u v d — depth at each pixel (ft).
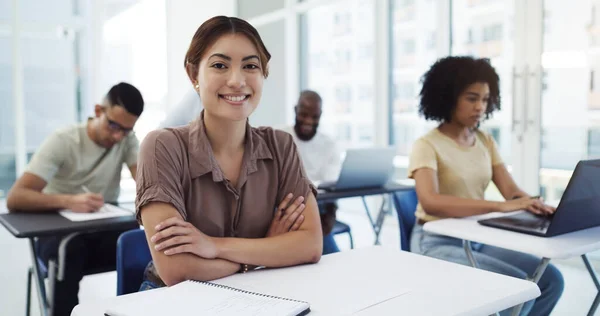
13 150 18.86
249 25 4.16
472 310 2.99
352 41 16.67
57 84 19.75
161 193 3.88
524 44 11.27
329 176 11.45
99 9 20.04
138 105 7.57
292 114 19.43
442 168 6.77
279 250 3.92
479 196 7.01
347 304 3.07
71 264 6.77
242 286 3.50
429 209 6.33
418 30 14.25
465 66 6.83
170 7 21.76
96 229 6.07
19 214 6.68
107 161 7.97
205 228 4.20
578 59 10.47
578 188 4.74
